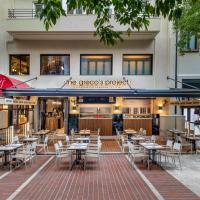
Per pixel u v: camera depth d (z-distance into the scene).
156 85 22.56
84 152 14.35
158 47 22.61
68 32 21.00
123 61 22.89
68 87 22.47
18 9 22.52
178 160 15.25
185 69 22.48
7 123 20.00
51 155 16.91
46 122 24.73
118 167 13.80
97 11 6.80
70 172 12.76
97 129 22.84
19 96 18.66
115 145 20.19
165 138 20.17
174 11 6.20
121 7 6.68
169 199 9.05
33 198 9.16
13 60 23.03
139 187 10.40
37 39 22.69
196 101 17.14
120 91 17.95
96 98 23.06
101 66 22.91
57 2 5.73
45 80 22.78
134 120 22.95
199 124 21.91
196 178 11.72
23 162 14.68
